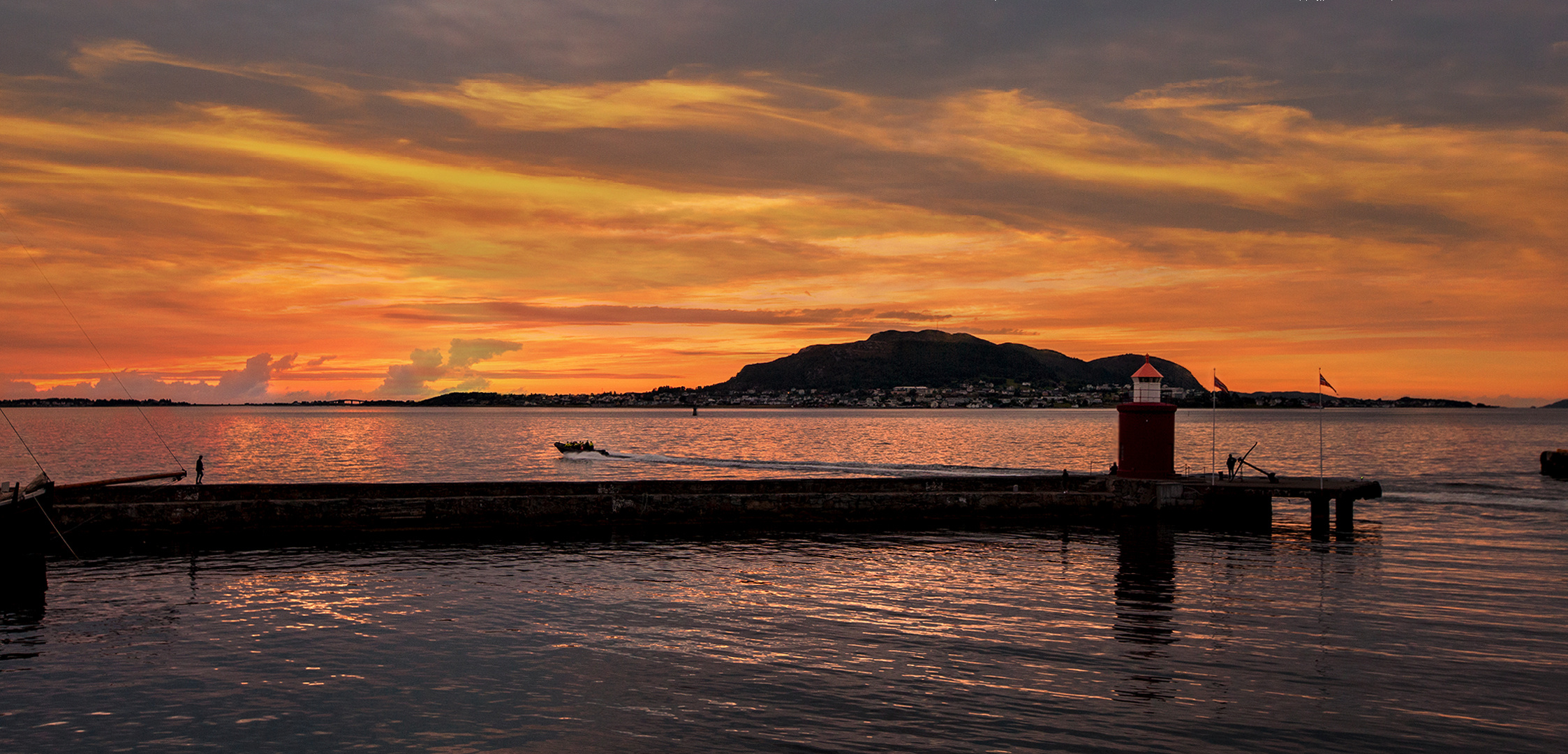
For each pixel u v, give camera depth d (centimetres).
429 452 11050
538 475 7256
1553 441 14375
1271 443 13175
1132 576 2805
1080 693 1723
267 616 2297
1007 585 2677
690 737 1530
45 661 1923
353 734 1544
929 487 4344
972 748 1479
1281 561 3059
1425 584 2667
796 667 1880
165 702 1686
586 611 2348
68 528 3403
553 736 1537
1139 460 4253
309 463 8888
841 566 2991
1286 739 1516
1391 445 12450
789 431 18988
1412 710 1639
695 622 2234
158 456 9962
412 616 2295
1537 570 2870
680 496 3900
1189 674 1828
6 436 15900
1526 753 1462
